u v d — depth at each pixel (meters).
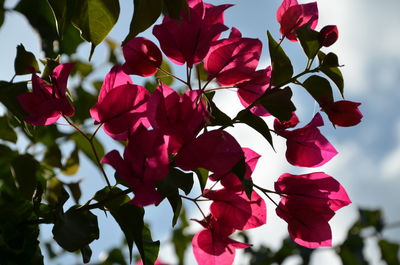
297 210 0.74
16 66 0.77
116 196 0.70
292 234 0.74
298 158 0.75
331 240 0.74
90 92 1.00
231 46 0.72
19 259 0.72
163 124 0.67
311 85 0.73
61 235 0.68
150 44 0.73
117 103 0.70
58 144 0.94
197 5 0.73
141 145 0.67
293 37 0.75
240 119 0.71
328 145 0.75
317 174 0.74
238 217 0.74
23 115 0.77
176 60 0.72
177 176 0.68
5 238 0.71
